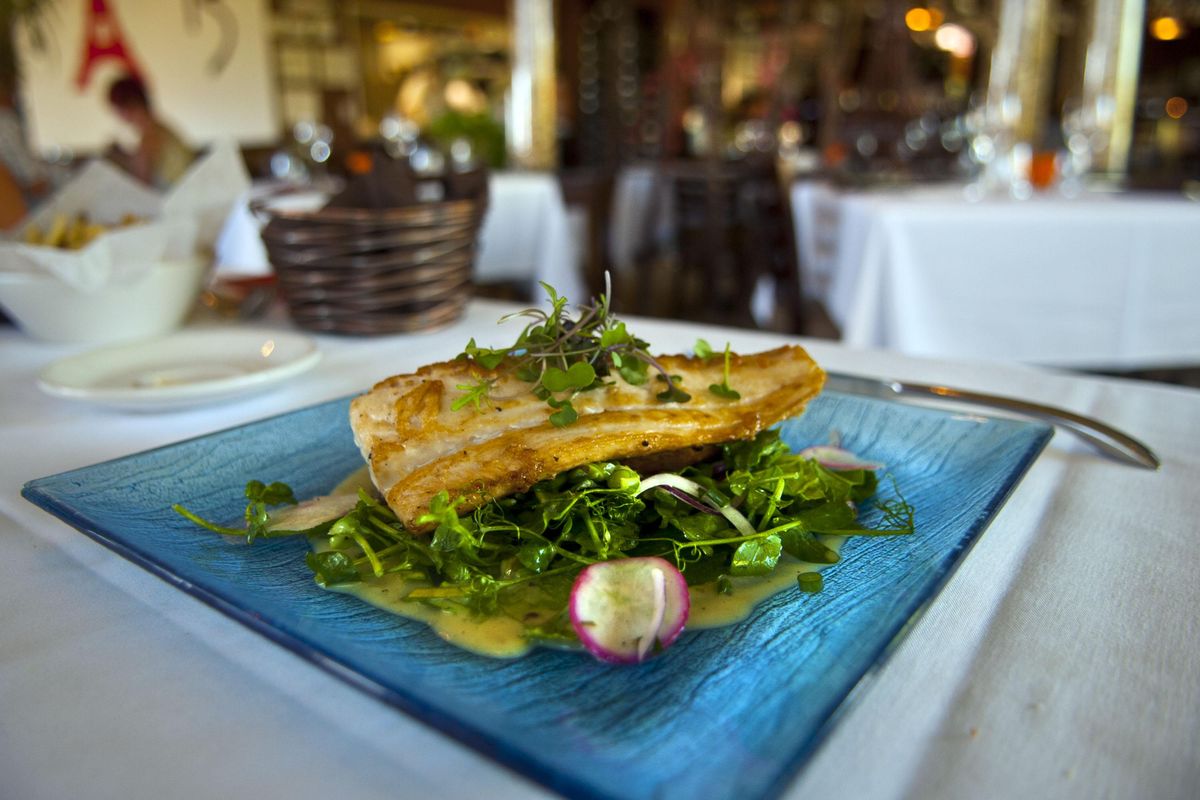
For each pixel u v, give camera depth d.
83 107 3.64
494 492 0.34
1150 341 1.39
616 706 0.23
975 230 1.34
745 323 2.34
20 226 0.74
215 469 0.40
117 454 0.46
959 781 0.22
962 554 0.30
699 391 0.41
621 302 2.76
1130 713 0.25
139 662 0.27
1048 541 0.35
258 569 0.31
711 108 2.73
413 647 0.26
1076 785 0.22
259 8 4.17
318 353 0.56
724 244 2.36
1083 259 1.34
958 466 0.40
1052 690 0.26
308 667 0.27
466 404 0.37
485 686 0.24
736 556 0.31
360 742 0.24
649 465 0.40
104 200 0.75
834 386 0.53
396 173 0.69
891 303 1.36
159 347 0.59
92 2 3.57
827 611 0.28
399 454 0.36
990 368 0.63
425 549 0.32
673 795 0.18
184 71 3.93
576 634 0.27
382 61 5.46
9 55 1.91
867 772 0.22
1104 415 0.51
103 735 0.24
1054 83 4.09
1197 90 3.85
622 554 0.33
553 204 2.10
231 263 1.53
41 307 0.65
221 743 0.24
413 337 0.72
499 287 2.56
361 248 0.66
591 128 5.42
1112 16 2.29
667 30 5.06
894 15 2.51
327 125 3.69
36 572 0.33
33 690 0.26
